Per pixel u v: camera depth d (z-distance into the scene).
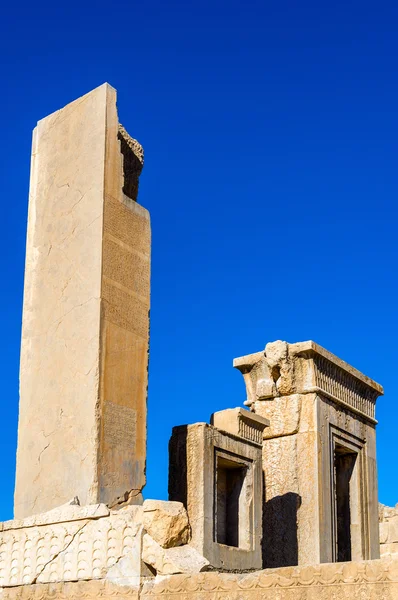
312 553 15.62
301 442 16.27
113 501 11.38
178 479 12.77
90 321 11.84
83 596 10.62
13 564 11.49
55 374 12.09
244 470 13.66
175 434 12.96
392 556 8.95
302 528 15.85
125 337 12.09
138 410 12.03
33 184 13.25
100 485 11.27
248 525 13.38
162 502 10.59
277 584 9.09
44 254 12.77
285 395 16.59
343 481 17.70
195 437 12.77
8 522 11.73
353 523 17.39
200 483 12.55
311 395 16.41
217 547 12.55
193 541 12.35
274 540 16.05
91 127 12.62
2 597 11.44
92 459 11.30
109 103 12.60
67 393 11.86
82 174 12.55
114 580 10.41
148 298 12.59
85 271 12.10
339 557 17.33
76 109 12.93
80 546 10.88
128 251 12.41
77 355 11.88
